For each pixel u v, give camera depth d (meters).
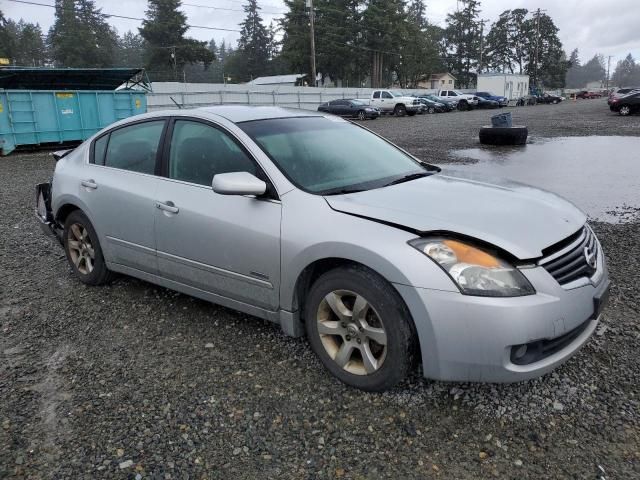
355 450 2.57
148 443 2.65
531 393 2.96
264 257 3.25
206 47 81.81
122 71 20.94
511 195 3.31
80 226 4.69
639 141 16.08
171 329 3.88
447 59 99.50
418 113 39.22
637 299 4.14
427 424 2.74
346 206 3.02
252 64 100.75
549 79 101.06
